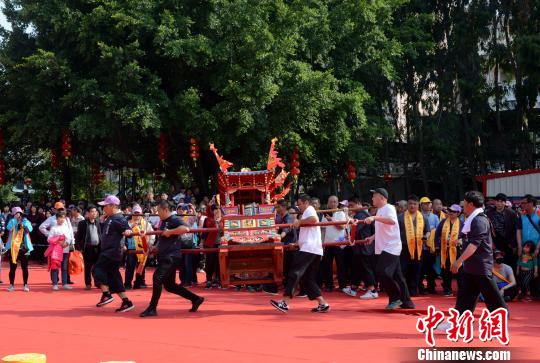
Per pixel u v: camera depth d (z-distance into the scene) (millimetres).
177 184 31141
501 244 13891
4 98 27062
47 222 16516
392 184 38594
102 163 31453
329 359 7445
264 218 12625
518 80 31359
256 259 12984
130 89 23797
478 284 8578
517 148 32969
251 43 23719
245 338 8859
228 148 24594
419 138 31922
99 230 16078
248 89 23641
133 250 15258
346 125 28453
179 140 27688
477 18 31156
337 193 36594
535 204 13891
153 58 25281
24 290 15570
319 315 11031
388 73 28609
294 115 24828
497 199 14109
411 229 14039
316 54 26906
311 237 11227
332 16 27266
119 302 13211
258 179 13477
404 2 29000
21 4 26406
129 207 18859
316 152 28859
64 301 13484
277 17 25297
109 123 24156
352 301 13172
